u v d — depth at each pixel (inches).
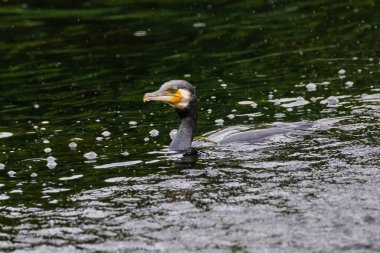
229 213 402.9
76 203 433.4
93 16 1071.6
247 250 359.9
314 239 366.6
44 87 759.7
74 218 411.8
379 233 366.6
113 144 552.1
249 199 419.8
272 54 828.0
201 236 377.7
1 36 986.7
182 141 527.8
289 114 600.4
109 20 1045.8
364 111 587.8
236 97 669.3
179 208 414.3
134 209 418.3
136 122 612.7
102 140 564.4
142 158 511.5
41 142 569.0
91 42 941.2
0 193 456.8
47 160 520.1
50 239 386.9
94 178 475.2
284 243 364.8
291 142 522.6
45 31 1004.6
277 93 671.8
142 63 832.9
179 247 367.6
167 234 382.9
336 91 660.1
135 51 887.7
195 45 895.7
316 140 521.7
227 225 388.5
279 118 590.2
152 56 860.6
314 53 816.3
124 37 954.1
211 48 876.0
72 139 572.1
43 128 611.8
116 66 828.0
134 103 677.9
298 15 1002.1
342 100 628.4
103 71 810.2
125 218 406.9
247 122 585.9
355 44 836.6
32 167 506.9
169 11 1081.4
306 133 540.4
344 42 850.1
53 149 548.1
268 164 478.6
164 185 452.4
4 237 391.9
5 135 595.8
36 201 440.5
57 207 429.1
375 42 836.6
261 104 639.1
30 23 1048.8
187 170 478.9
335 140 518.0
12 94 738.8
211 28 970.1
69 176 482.3
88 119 631.8
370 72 717.3
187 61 828.0
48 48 924.0
